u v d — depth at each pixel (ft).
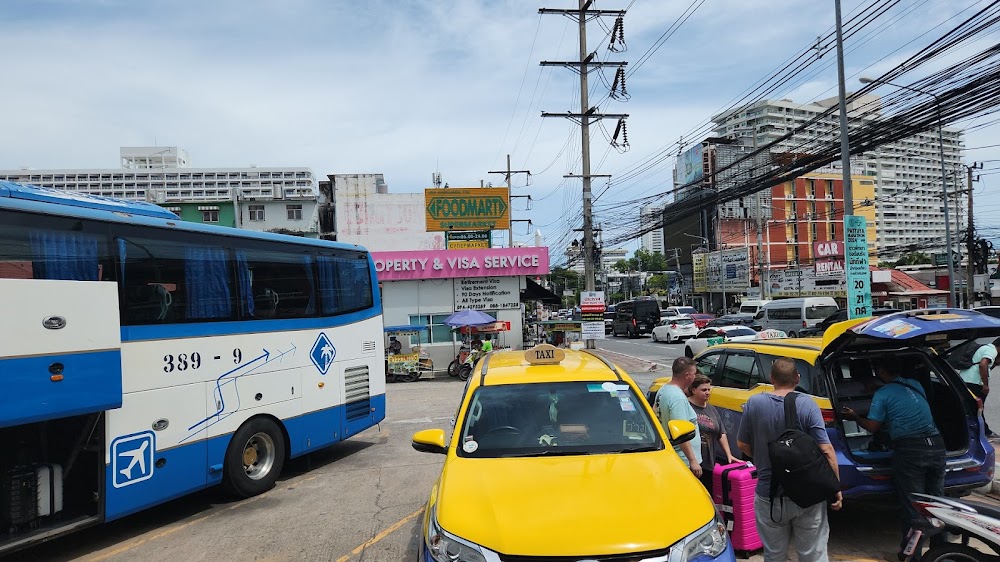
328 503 23.94
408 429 39.04
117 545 20.31
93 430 19.42
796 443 13.15
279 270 27.43
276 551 19.06
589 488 12.44
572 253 149.89
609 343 116.88
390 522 21.30
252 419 25.36
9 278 16.84
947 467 16.90
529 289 81.61
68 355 17.63
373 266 34.65
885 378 16.30
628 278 360.69
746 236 244.42
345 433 30.81
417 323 75.20
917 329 15.12
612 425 15.21
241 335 24.90
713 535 11.52
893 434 15.69
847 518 19.67
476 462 13.96
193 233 23.27
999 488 20.21
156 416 21.13
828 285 154.20
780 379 14.49
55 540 20.92
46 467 18.38
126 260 20.62
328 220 151.94
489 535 11.16
